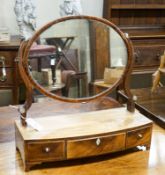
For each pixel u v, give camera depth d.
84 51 0.97
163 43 2.12
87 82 0.98
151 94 1.49
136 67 2.08
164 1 2.30
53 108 1.23
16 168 0.84
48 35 0.88
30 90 0.89
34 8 2.11
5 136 1.02
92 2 2.34
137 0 2.25
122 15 2.33
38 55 0.88
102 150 0.87
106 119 0.95
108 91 0.98
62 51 0.93
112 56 0.97
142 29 2.38
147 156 0.92
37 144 0.81
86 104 1.28
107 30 0.95
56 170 0.84
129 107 1.01
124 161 0.89
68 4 2.12
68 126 0.89
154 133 1.07
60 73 0.94
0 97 2.08
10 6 2.16
